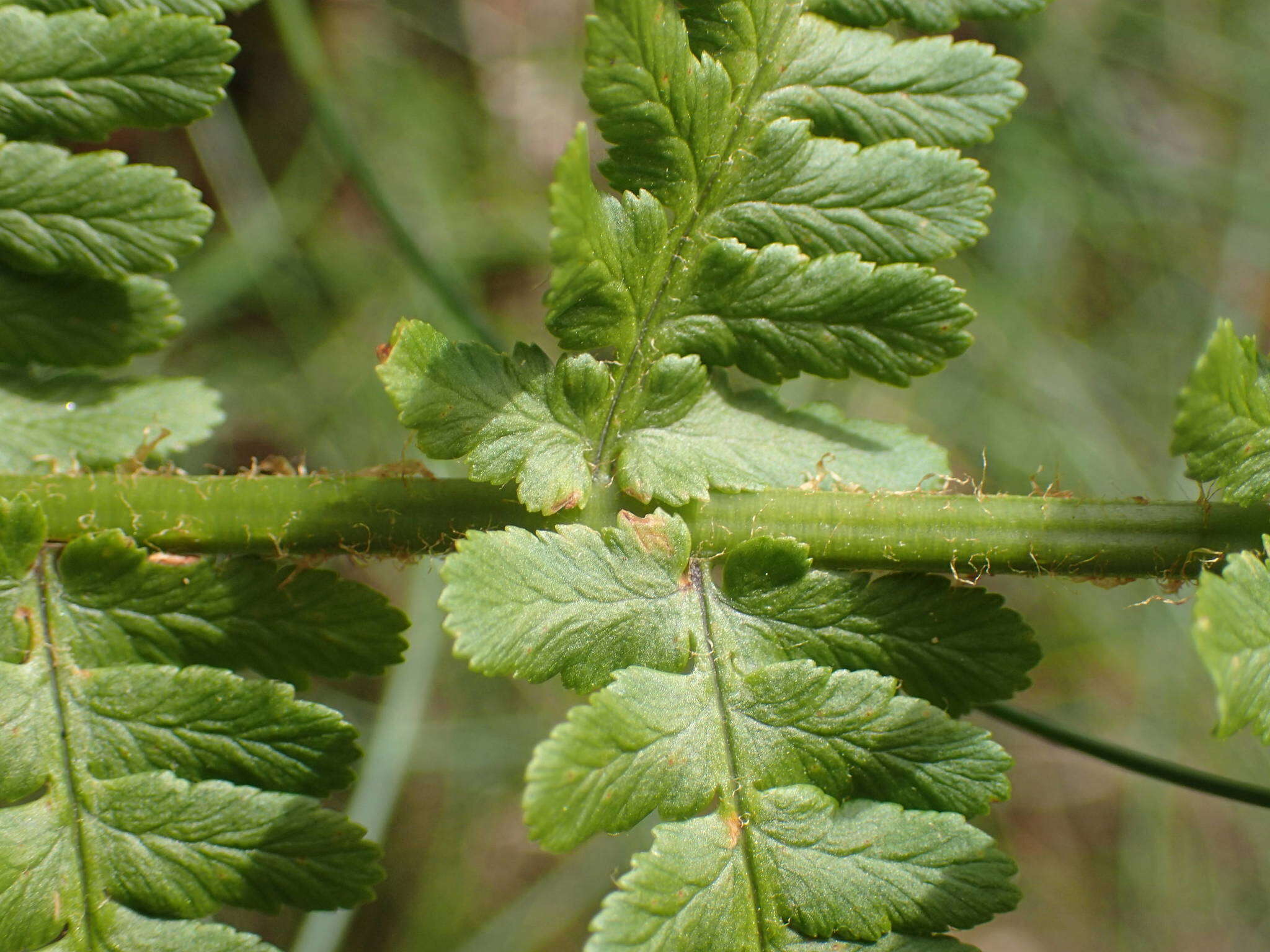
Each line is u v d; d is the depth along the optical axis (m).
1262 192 0.26
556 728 0.15
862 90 0.16
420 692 0.20
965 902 0.15
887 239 0.16
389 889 0.22
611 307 0.15
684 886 0.15
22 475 0.16
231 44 0.15
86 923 0.15
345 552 0.16
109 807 0.15
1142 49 0.26
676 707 0.15
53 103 0.15
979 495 0.16
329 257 0.23
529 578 0.15
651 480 0.16
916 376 0.16
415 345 0.15
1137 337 0.26
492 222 0.24
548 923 0.21
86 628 0.15
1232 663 0.14
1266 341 0.25
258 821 0.15
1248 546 0.16
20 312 0.16
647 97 0.15
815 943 0.15
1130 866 0.24
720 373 0.16
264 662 0.16
